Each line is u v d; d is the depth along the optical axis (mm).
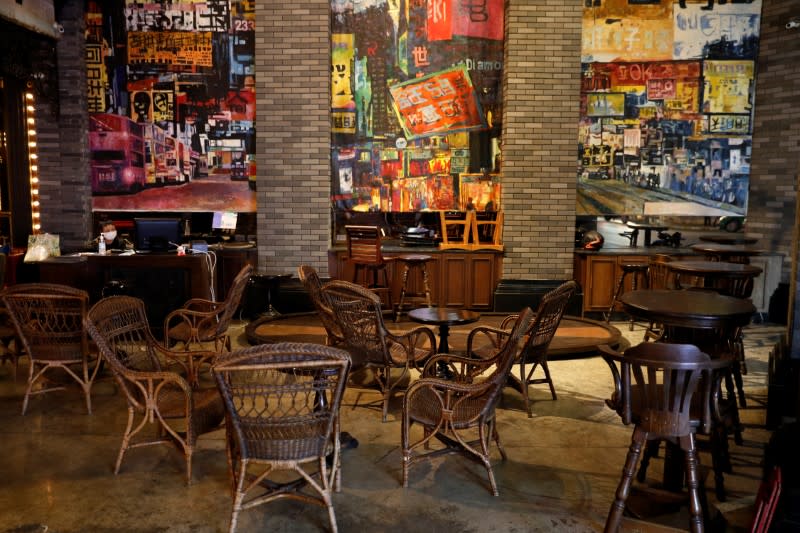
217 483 3576
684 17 8039
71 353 4609
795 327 4250
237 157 8336
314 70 7770
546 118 7691
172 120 8289
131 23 8141
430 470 3764
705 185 8258
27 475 3660
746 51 8062
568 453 4031
